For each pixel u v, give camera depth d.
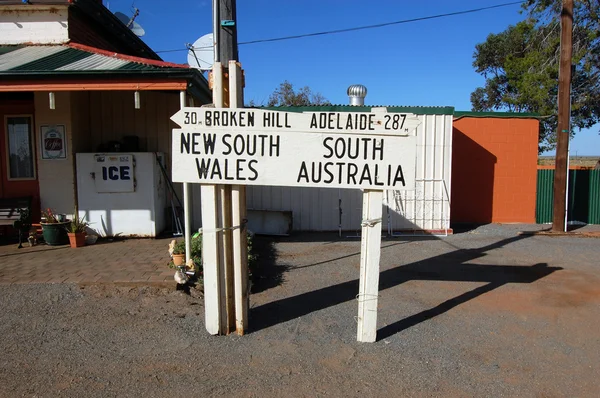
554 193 11.66
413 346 4.51
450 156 11.19
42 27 9.02
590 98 21.75
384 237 10.75
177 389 3.64
